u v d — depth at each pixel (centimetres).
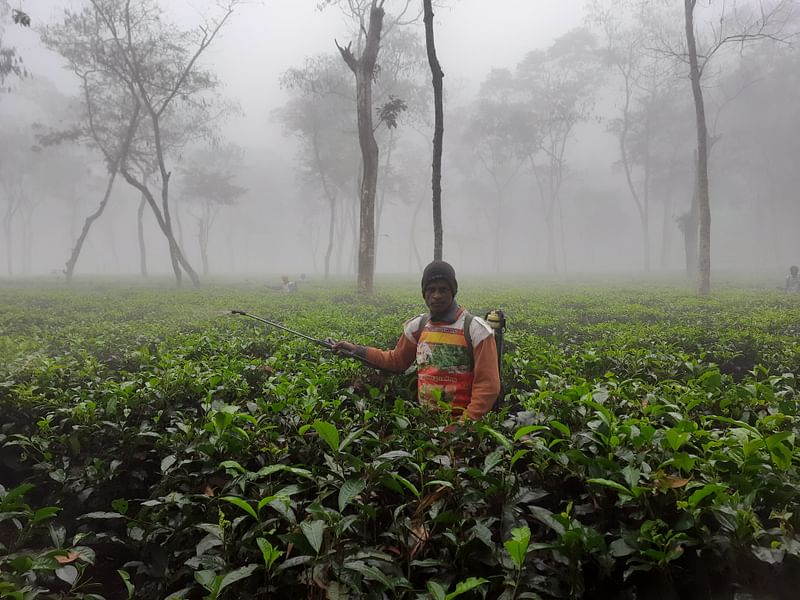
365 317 1033
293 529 205
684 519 195
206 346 570
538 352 516
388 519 244
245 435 270
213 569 207
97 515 242
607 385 375
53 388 386
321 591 193
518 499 226
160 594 246
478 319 394
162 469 263
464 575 203
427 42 929
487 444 276
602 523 224
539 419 301
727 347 630
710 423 294
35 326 984
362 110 1950
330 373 425
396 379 448
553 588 194
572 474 241
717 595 196
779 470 222
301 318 915
